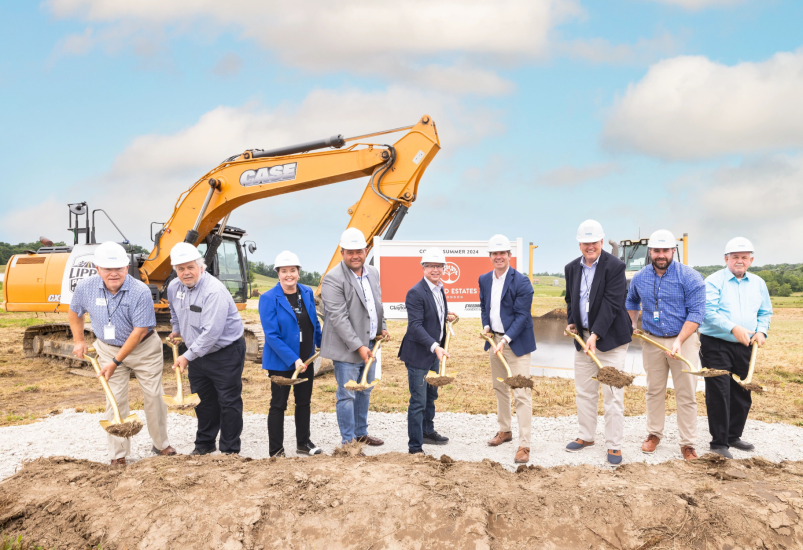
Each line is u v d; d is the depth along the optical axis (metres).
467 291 8.22
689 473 3.31
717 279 5.04
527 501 2.93
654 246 4.74
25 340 11.84
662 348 4.53
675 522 2.77
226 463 3.56
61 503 3.16
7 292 11.12
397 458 3.64
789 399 7.68
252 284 12.52
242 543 2.75
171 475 3.35
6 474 4.43
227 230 11.77
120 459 4.49
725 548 2.69
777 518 2.81
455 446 5.26
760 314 5.04
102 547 2.85
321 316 8.60
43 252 11.31
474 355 12.07
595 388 5.05
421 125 8.34
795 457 5.01
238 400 4.62
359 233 4.70
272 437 4.65
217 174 9.45
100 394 8.38
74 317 4.55
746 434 5.71
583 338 4.96
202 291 4.42
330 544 2.73
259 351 10.11
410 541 2.71
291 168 8.96
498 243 4.86
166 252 9.80
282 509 2.92
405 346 4.78
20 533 3.03
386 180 8.45
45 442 5.32
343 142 8.70
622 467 3.43
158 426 4.78
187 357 4.25
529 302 4.84
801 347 14.09
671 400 7.34
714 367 4.98
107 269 4.26
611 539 2.72
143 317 4.44
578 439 5.14
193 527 2.84
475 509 2.83
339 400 4.69
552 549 2.68
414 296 4.75
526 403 4.77
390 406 7.00
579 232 4.71
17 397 8.17
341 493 3.02
